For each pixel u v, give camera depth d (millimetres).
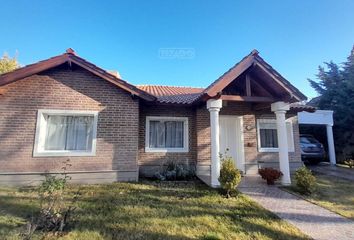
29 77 9898
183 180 10711
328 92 21109
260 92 11203
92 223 5719
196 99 10734
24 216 6004
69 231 5254
